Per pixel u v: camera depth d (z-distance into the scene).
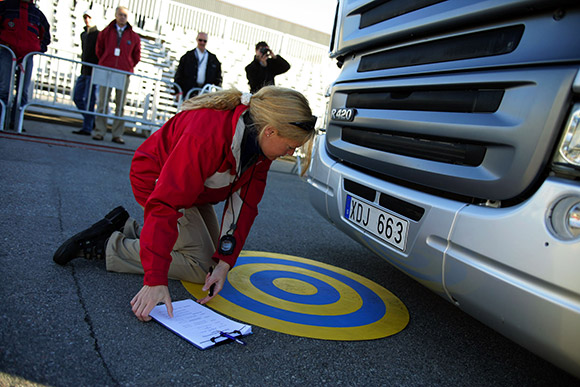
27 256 2.21
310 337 1.93
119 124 7.66
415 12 2.12
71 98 7.53
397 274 3.13
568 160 1.43
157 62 12.04
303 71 14.16
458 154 1.83
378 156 2.26
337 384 1.62
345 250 3.54
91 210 3.22
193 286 2.25
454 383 1.78
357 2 2.58
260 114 1.79
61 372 1.37
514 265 1.48
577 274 1.32
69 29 11.75
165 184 1.74
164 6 15.08
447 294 1.82
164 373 1.48
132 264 2.22
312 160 2.89
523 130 1.57
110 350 1.55
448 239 1.75
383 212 2.16
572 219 1.36
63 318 1.70
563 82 1.48
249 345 1.77
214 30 16.16
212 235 2.44
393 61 2.28
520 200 1.59
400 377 1.75
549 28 1.57
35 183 3.67
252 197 2.19
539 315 1.41
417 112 2.04
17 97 6.43
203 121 1.81
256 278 2.54
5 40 6.34
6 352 1.40
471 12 1.81
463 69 1.84
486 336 2.31
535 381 1.91
